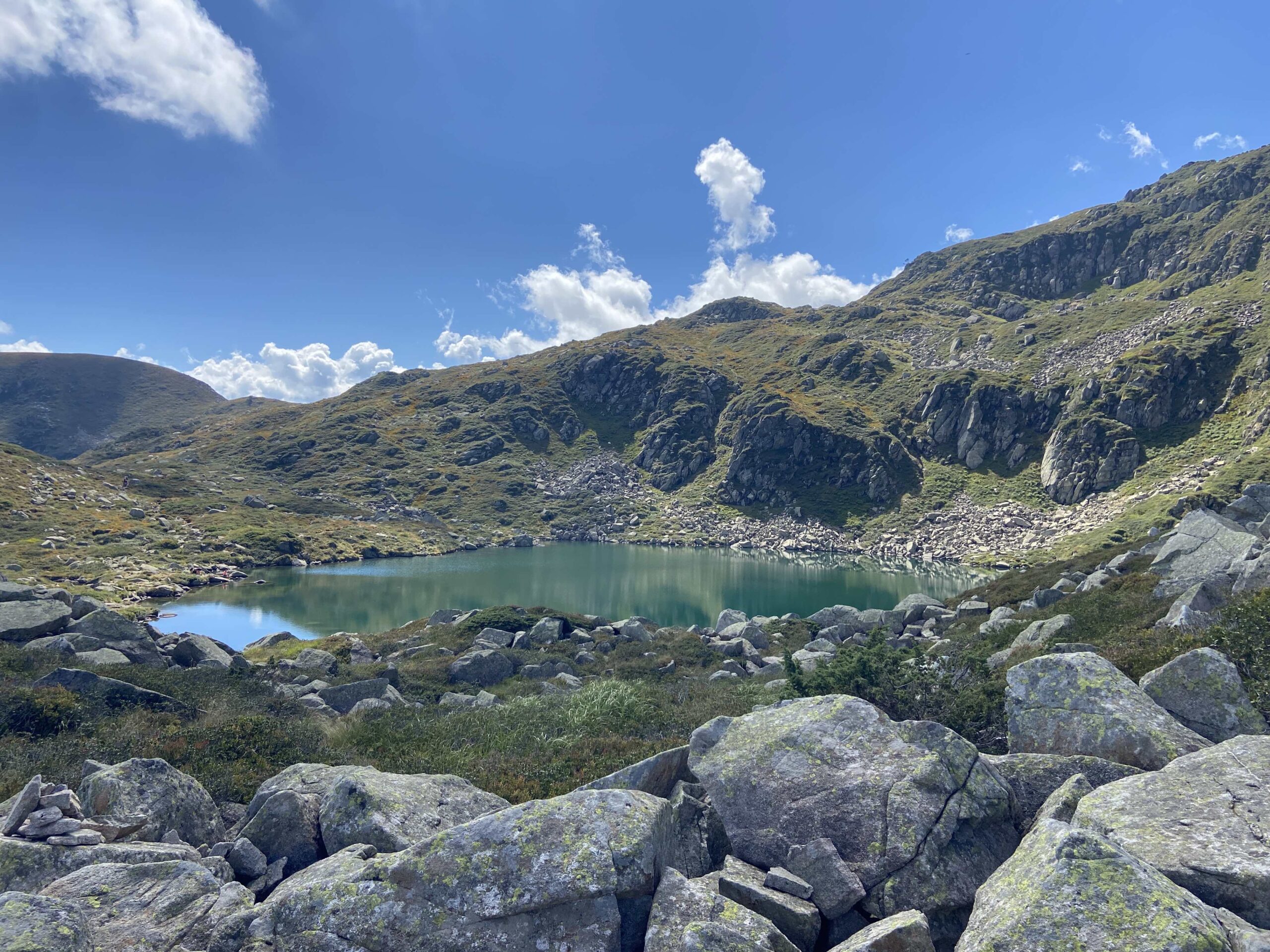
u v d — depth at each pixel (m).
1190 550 25.44
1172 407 143.25
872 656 14.61
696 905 6.31
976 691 13.11
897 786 7.62
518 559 124.75
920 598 45.16
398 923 6.38
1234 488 98.62
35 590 31.64
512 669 31.62
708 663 35.28
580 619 44.12
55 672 17.50
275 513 137.00
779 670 31.33
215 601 75.12
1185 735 8.66
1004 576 48.12
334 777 10.70
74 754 12.69
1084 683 9.73
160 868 7.41
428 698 26.95
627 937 6.38
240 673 25.47
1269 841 5.95
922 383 192.88
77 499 111.06
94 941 6.31
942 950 6.33
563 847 6.71
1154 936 4.77
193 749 13.29
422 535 142.00
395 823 8.79
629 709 19.95
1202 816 6.49
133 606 67.19
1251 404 131.62
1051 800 7.63
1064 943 4.92
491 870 6.59
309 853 8.95
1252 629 11.12
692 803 8.62
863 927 6.70
